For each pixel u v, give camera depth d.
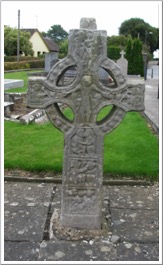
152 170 5.42
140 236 3.77
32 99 3.62
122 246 3.60
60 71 3.55
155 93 16.69
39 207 4.39
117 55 33.81
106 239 3.70
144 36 65.12
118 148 6.57
